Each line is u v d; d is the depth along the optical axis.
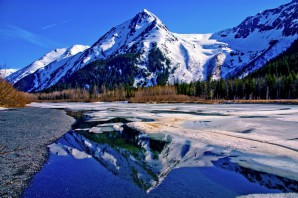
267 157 13.01
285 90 93.38
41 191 9.01
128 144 16.97
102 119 32.72
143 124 25.61
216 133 19.77
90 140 18.33
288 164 11.88
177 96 104.19
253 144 15.65
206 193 8.91
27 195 8.66
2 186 9.27
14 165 11.69
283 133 18.98
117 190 9.19
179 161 12.83
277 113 35.78
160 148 15.63
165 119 30.28
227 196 8.65
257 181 9.98
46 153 14.30
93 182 9.95
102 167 11.88
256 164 11.97
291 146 14.94
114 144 16.95
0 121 26.47
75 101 127.56
